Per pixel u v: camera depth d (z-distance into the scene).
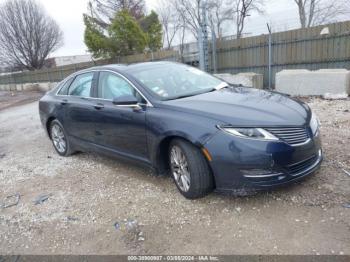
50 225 3.66
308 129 3.35
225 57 13.25
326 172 3.90
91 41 20.67
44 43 37.06
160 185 4.20
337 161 4.18
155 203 3.77
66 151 5.90
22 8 35.28
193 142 3.37
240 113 3.34
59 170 5.32
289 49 11.23
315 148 3.42
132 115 4.06
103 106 4.56
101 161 5.46
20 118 11.94
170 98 3.99
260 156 3.11
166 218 3.45
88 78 5.12
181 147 3.56
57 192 4.47
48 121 6.12
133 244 3.12
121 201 3.94
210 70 13.80
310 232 2.92
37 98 20.69
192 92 4.22
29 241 3.43
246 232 3.04
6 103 20.20
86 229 3.48
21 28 35.41
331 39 10.19
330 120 6.33
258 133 3.14
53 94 6.01
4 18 35.47
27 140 7.97
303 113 3.52
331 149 4.62
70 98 5.39
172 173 3.85
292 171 3.27
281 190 3.62
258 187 3.18
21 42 35.84
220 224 3.22
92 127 4.86
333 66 10.35
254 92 4.14
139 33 20.67
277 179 3.19
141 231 3.29
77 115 5.11
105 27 27.28
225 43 13.06
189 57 15.38
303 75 9.42
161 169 4.00
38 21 36.38
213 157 3.28
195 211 3.49
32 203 4.25
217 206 3.51
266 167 3.13
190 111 3.54
